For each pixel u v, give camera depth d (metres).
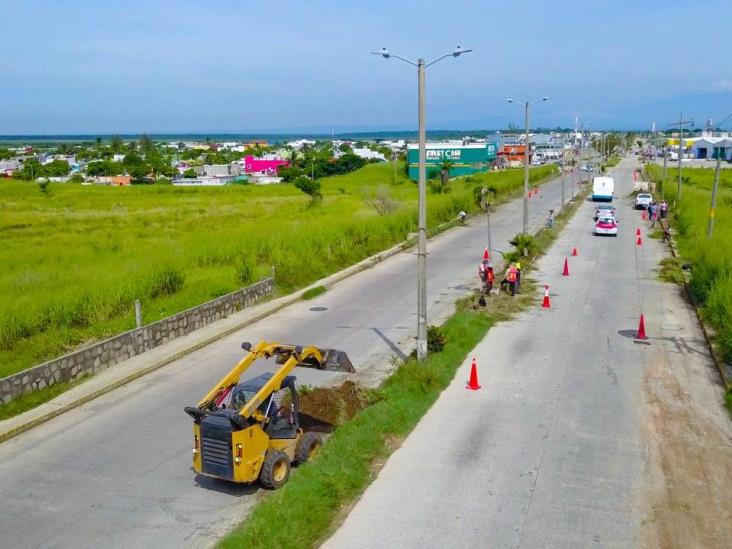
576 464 12.84
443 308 25.95
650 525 10.71
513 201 71.62
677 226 48.16
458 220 53.78
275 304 26.45
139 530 10.78
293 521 10.24
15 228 49.44
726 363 18.77
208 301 23.66
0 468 13.04
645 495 11.66
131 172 143.75
